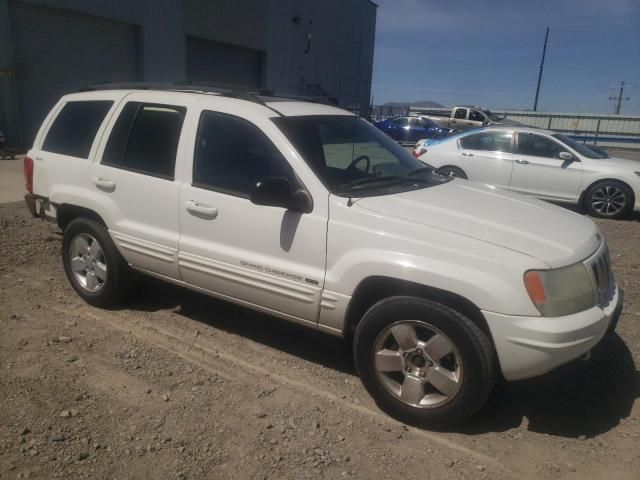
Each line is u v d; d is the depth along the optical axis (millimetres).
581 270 3168
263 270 3736
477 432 3314
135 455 2965
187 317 4793
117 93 4762
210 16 24531
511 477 2928
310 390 3703
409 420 3334
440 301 3234
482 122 30031
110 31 19906
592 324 3055
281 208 3654
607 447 3205
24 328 4422
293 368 4000
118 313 4809
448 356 3193
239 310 4992
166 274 4348
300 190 3615
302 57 32594
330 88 36688
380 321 3312
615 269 6477
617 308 3406
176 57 22828
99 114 4789
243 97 4117
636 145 31594
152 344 4254
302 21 31938
